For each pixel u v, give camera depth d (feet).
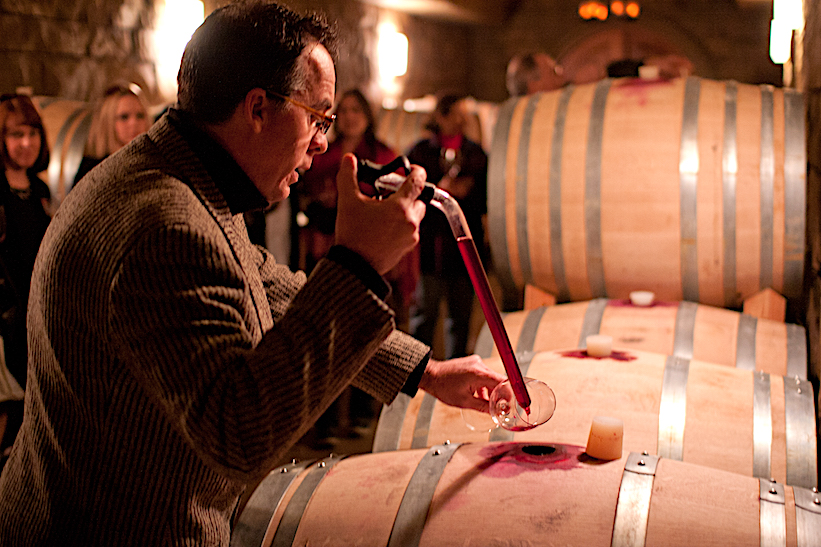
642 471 4.46
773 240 9.11
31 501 3.63
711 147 9.20
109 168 3.58
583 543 3.92
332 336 3.11
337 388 3.19
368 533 4.29
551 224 9.85
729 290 9.48
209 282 3.19
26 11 14.87
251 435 2.97
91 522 3.45
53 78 15.43
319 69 3.59
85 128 12.36
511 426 4.66
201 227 3.25
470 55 38.68
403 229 3.26
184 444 3.41
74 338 3.30
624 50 36.99
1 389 9.29
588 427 6.16
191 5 17.76
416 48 33.30
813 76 10.15
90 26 16.16
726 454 6.02
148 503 3.43
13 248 9.46
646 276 9.59
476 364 4.90
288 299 4.74
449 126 14.19
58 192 12.01
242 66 3.37
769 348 8.38
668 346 8.46
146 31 17.52
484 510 4.20
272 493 4.90
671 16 35.83
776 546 3.91
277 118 3.49
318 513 4.57
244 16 3.43
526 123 10.19
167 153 3.51
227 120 3.47
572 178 9.66
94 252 3.20
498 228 10.34
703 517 4.08
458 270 14.24
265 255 4.83
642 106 9.64
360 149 13.87
